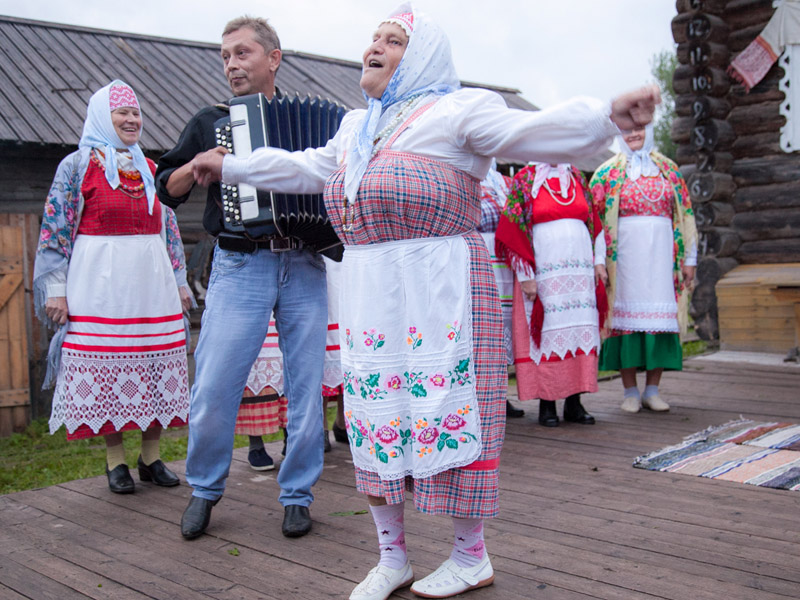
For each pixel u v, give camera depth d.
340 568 2.62
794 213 7.58
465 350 2.22
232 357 2.92
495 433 2.29
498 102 2.17
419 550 2.72
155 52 9.45
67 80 8.14
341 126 2.46
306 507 3.03
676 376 6.45
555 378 4.70
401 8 2.34
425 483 2.23
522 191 4.64
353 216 2.26
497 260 4.78
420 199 2.17
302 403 3.02
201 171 2.67
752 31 7.67
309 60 11.26
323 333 3.07
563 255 4.63
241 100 2.74
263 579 2.55
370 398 2.27
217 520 3.18
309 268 3.06
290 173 2.56
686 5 7.84
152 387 3.70
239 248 2.92
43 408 7.48
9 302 6.99
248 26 2.98
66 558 2.80
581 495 3.32
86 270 3.58
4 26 8.87
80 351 3.57
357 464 2.36
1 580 2.61
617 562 2.56
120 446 3.70
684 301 5.07
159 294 3.72
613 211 4.95
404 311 2.23
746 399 5.40
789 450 3.90
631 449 4.12
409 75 2.26
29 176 7.46
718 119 7.86
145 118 7.89
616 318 5.04
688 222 5.04
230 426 2.99
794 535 2.75
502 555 2.66
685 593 2.31
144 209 3.67
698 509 3.07
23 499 3.55
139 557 2.79
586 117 1.98
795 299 6.79
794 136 7.49
